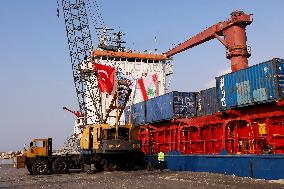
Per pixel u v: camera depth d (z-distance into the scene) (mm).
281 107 22531
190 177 23453
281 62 22422
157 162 33594
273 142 22734
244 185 18266
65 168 30344
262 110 24250
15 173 34969
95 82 55250
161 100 35594
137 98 62906
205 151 29016
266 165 21094
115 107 31594
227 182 19891
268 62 22656
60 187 20000
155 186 18797
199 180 21359
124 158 31328
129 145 29891
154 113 36969
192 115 33531
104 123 32344
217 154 25969
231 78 26125
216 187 17609
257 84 23516
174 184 19516
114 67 62094
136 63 64375
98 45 63094
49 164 30234
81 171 32906
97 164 32250
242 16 47031
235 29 48125
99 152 29484
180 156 30422
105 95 56938
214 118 28969
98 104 56812
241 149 25484
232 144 26547
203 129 30266
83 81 49250
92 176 26703
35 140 30219
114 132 30609
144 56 64500
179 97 33594
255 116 23938
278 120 22656
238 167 23562
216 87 28094
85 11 49031
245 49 47906
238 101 25203
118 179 23578
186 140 33219
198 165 27938
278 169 20250
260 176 21469
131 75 63375
